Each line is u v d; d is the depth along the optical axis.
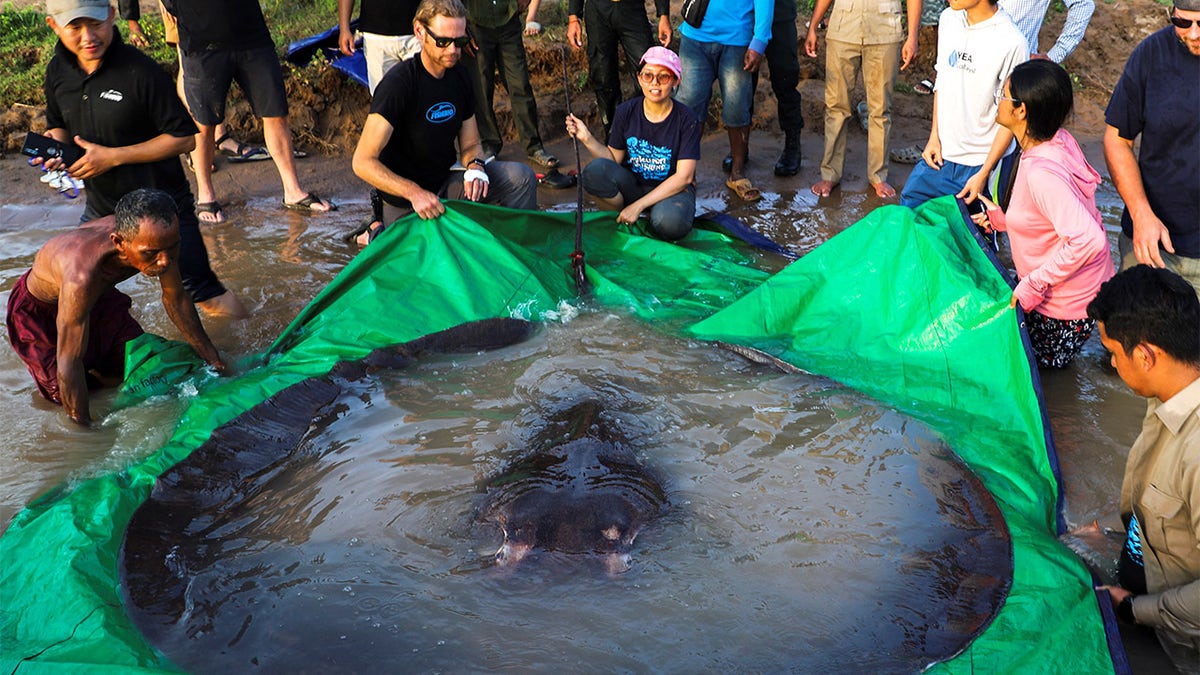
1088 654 3.33
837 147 8.70
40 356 5.14
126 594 3.58
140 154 5.62
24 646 3.35
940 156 6.88
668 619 3.42
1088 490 4.52
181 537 3.95
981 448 4.67
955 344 5.33
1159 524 3.46
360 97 9.50
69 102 5.58
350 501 4.15
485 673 3.15
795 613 3.44
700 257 7.07
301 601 3.51
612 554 3.71
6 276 6.73
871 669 3.19
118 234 4.84
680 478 4.32
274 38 9.67
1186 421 3.34
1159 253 5.31
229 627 3.38
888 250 5.82
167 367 5.42
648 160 7.46
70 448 4.83
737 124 8.62
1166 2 11.24
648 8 10.94
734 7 8.26
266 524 4.02
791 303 5.92
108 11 5.38
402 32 8.20
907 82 10.64
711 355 5.61
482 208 6.64
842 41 8.24
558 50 10.01
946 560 3.75
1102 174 8.99
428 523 3.98
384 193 6.95
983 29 6.34
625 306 6.30
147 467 4.50
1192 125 5.06
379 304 5.92
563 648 3.27
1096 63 10.72
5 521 4.25
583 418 4.55
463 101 6.87
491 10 8.45
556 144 9.73
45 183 8.37
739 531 3.92
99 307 5.40
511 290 6.20
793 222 8.16
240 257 7.30
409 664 3.19
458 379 5.30
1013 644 3.32
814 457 4.50
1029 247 5.38
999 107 5.31
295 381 5.30
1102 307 3.55
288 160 8.16
